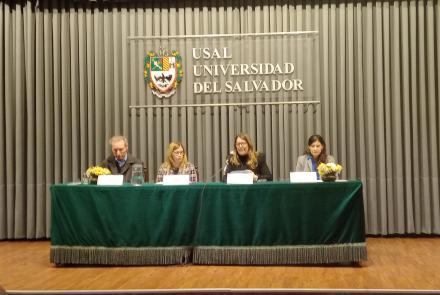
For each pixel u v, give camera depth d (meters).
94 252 4.66
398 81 6.38
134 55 6.63
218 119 6.59
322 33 6.50
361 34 6.45
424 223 6.37
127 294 3.85
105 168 5.11
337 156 6.48
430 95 6.34
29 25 6.58
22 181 6.60
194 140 6.64
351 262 4.74
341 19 6.46
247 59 6.56
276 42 6.55
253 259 4.56
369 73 6.42
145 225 4.63
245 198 4.59
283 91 6.53
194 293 3.85
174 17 6.62
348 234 4.53
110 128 6.63
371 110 6.41
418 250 5.50
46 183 6.60
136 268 4.62
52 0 6.61
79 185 4.72
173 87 6.62
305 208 4.54
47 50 6.60
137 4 6.63
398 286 3.94
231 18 6.56
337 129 6.49
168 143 6.64
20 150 6.58
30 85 6.59
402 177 6.40
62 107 6.61
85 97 6.64
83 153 6.61
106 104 6.61
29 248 6.01
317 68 6.48
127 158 5.53
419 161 6.43
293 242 4.54
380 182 6.40
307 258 4.52
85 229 4.66
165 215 4.62
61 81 6.65
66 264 4.85
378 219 6.45
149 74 6.62
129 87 6.68
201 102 6.61
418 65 6.41
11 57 6.62
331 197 4.53
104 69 6.65
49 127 6.60
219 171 6.56
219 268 4.55
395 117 6.40
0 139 6.59
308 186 4.55
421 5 6.36
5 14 6.58
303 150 6.50
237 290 3.84
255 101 6.57
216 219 4.61
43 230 6.59
